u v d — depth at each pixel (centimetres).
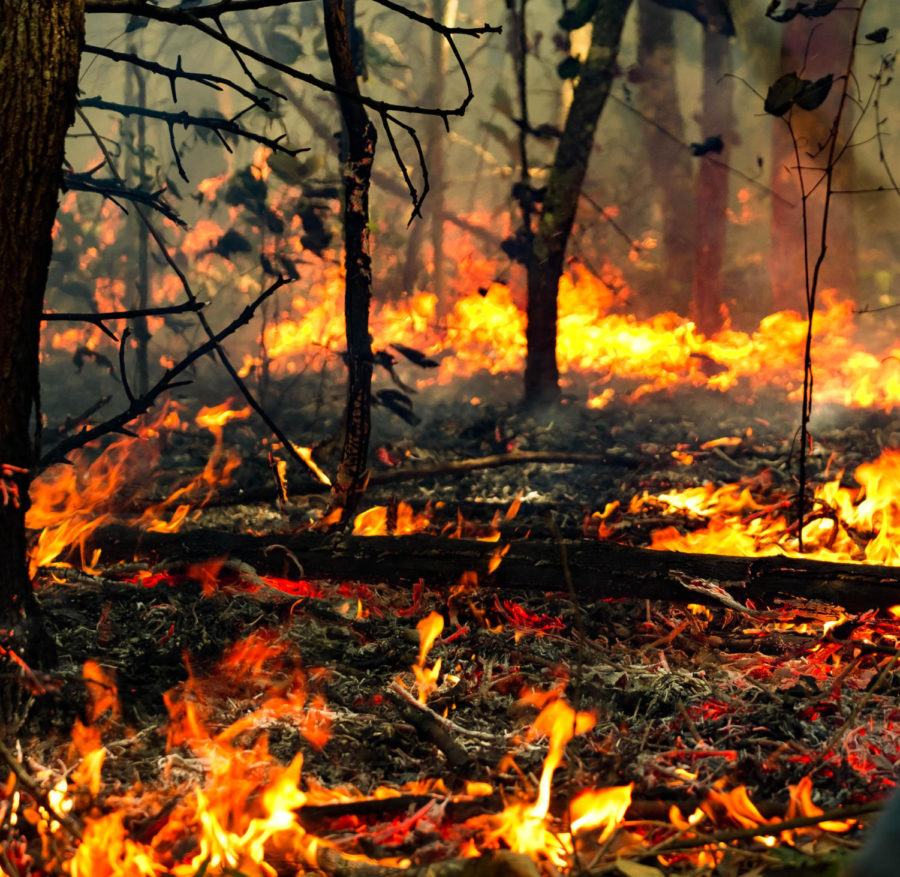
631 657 390
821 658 383
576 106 898
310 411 988
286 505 623
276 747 320
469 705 355
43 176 310
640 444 818
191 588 423
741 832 243
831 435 809
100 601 417
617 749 313
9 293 308
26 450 323
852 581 394
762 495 608
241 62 370
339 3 443
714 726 332
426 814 273
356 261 474
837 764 299
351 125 464
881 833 118
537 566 412
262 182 845
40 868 261
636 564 406
